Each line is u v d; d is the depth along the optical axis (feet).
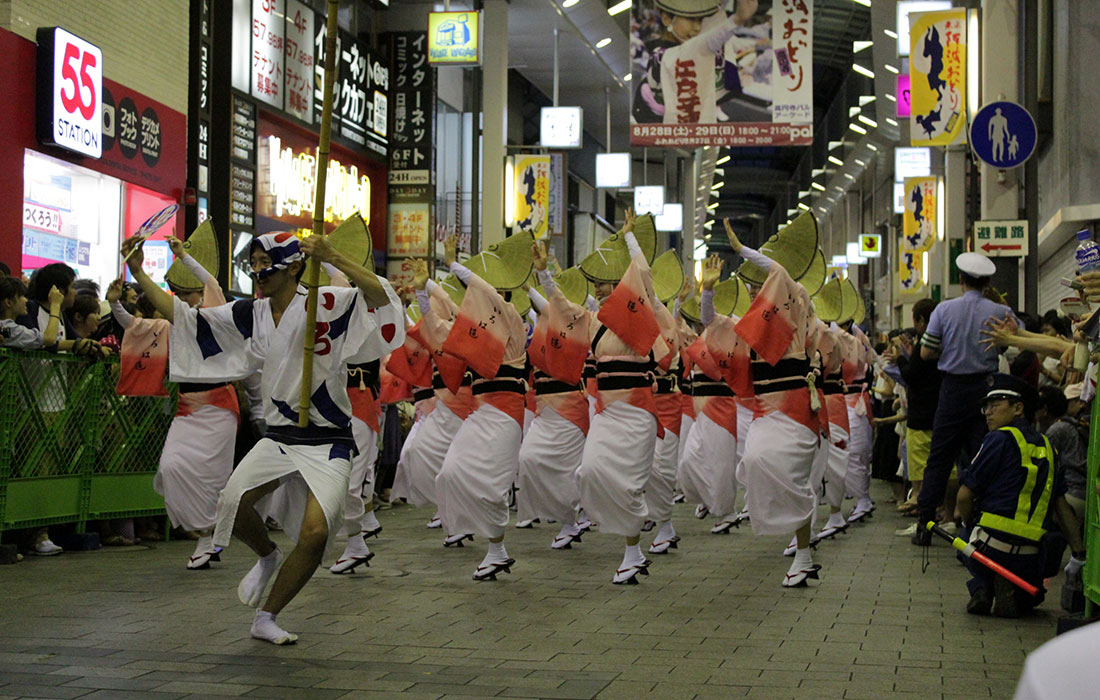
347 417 19.40
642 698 15.39
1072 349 21.65
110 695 15.11
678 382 41.29
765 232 273.33
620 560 29.81
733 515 36.29
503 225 87.56
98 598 22.75
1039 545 21.89
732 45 61.41
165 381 29.71
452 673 16.71
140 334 29.09
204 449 27.12
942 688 16.10
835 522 35.24
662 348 28.17
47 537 29.96
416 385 32.76
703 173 159.94
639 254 26.43
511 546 32.65
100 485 31.37
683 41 61.46
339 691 15.56
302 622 20.58
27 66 39.19
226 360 19.85
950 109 55.88
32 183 40.29
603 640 19.27
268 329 19.72
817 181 190.49
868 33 116.88
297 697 15.21
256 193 62.95
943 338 30.40
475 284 26.08
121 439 32.01
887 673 16.99
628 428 25.85
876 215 153.28
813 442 25.48
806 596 24.11
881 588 25.26
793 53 60.95
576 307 27.43
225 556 29.58
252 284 62.44
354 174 77.87
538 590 24.61
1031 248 44.98
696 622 21.01
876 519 40.68
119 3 44.80
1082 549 22.09
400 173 82.17
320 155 18.75
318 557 18.70
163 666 16.88
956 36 55.83
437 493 26.61
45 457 29.55
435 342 27.17
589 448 25.94
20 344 28.12
